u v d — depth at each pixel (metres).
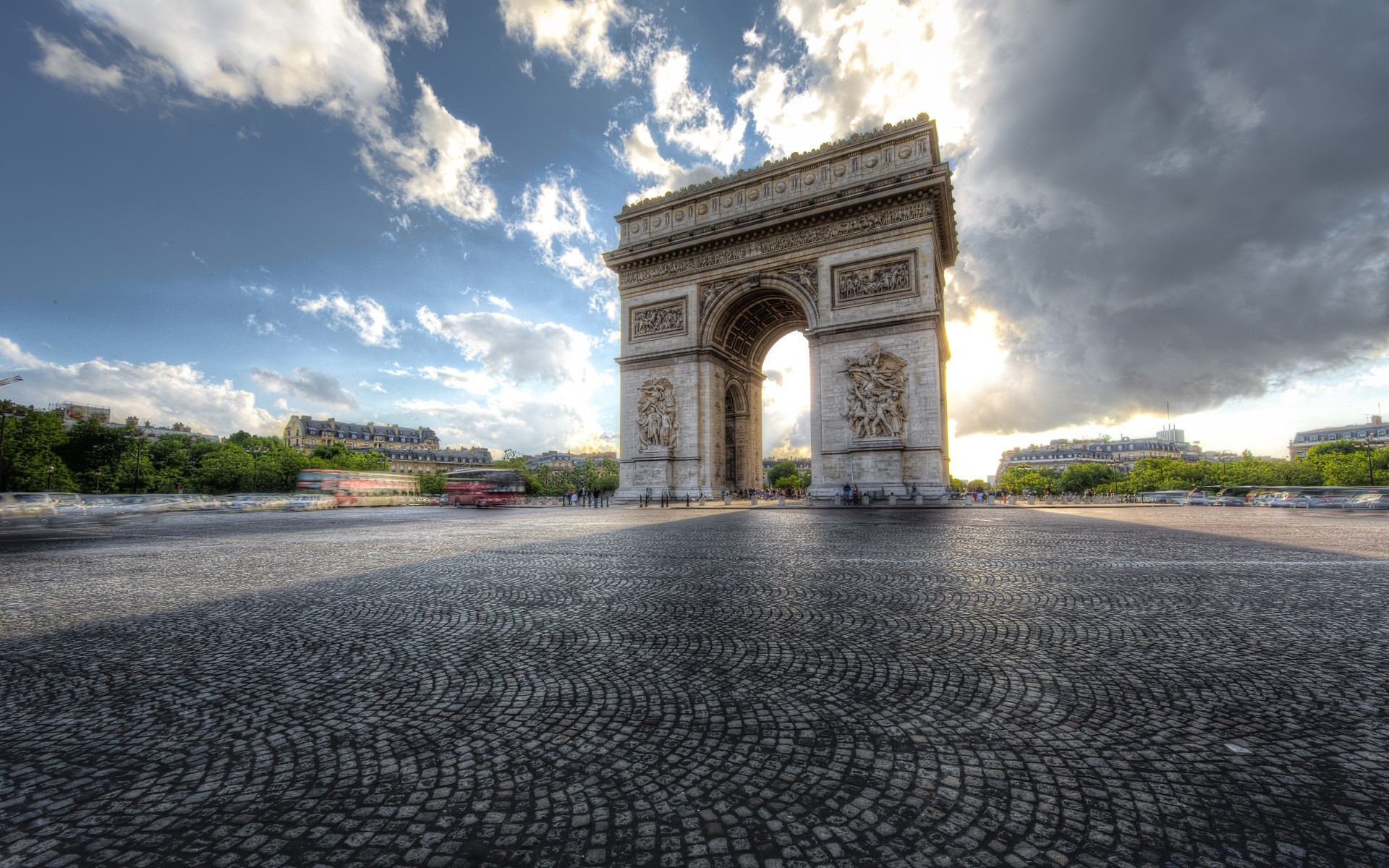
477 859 3.47
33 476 78.56
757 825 3.81
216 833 3.73
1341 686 6.12
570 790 4.25
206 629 8.80
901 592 11.11
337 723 5.39
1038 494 149.25
